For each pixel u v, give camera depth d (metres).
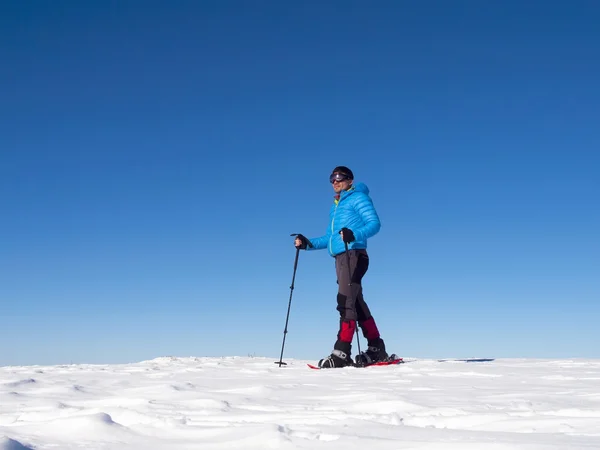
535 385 3.92
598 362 6.30
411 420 2.56
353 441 2.12
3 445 1.98
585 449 1.89
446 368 5.34
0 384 4.16
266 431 2.26
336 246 6.49
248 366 6.40
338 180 6.79
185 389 3.88
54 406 3.13
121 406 3.16
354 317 6.32
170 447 2.19
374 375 4.79
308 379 4.56
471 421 2.51
